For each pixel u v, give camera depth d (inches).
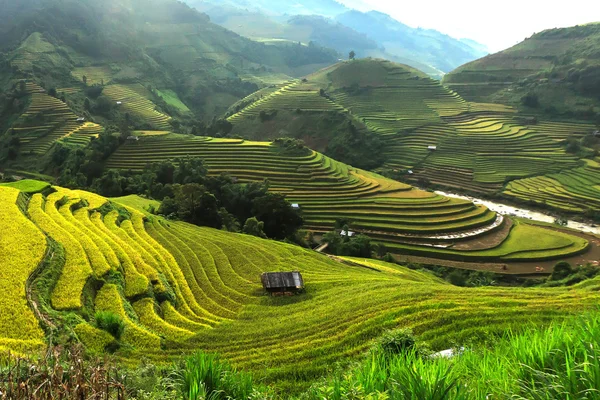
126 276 1211.2
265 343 891.4
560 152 4680.1
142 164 3727.9
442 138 5324.8
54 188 1914.4
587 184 3981.3
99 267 1157.1
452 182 4416.8
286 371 722.8
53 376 274.2
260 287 1398.9
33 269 1022.4
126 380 370.9
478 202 3971.5
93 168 3585.1
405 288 1228.5
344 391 231.0
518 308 941.8
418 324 866.8
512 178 4318.4
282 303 1250.6
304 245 2679.6
